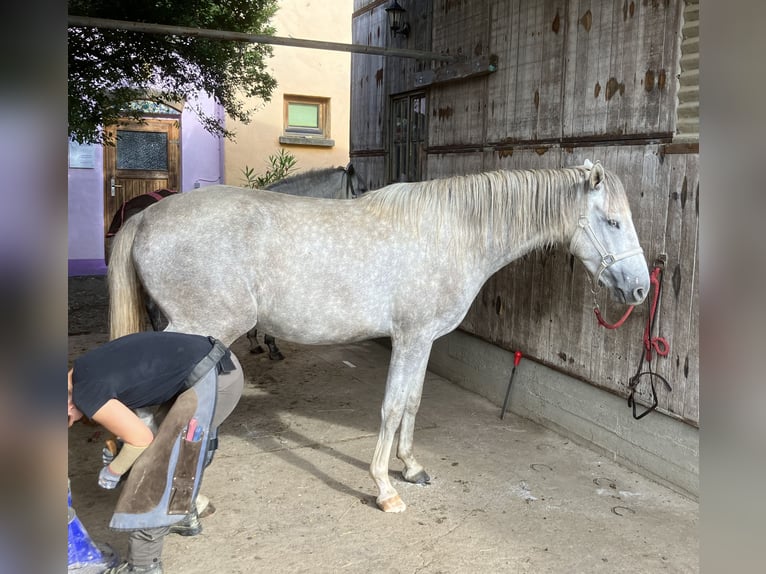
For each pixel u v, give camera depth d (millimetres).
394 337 2646
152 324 3139
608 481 2934
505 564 2254
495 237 2658
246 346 5293
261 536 2404
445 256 2586
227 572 2164
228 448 3230
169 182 8688
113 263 2520
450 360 4449
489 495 2785
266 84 6332
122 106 5527
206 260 2395
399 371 2623
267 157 8633
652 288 2801
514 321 3758
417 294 2568
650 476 2939
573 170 2674
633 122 2891
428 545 2369
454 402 4020
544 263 3486
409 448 2875
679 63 2654
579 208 2629
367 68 5730
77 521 1967
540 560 2283
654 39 2760
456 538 2424
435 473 3000
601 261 2633
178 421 1855
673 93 2686
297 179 4328
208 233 2410
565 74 3277
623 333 3000
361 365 4840
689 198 2629
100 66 5195
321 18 8633
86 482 2799
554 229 2674
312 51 8609
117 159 8406
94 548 2012
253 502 2672
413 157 5012
